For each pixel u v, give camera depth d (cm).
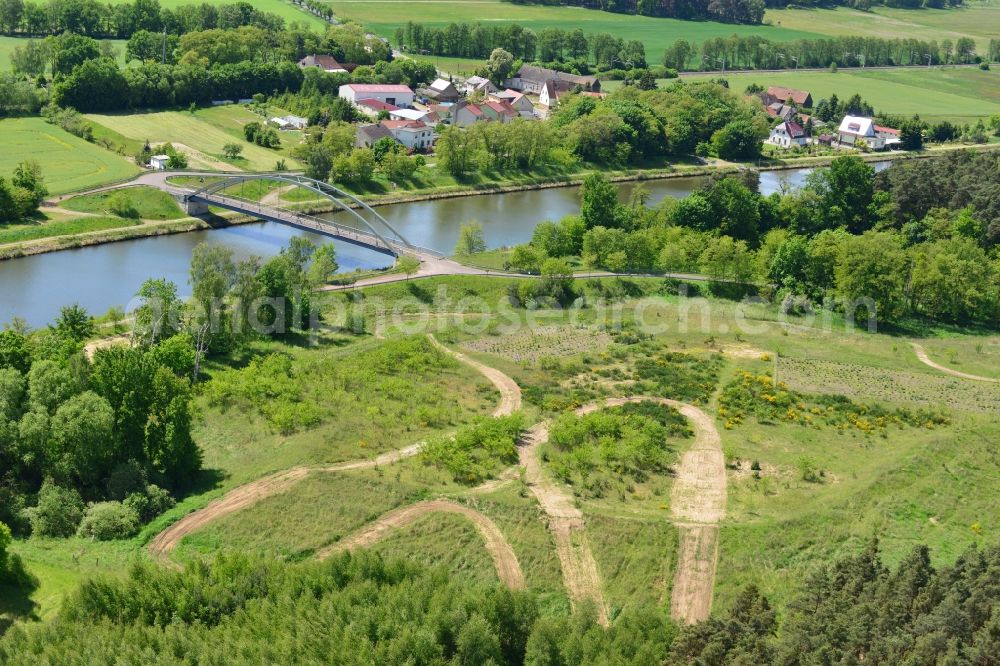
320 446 12706
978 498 12138
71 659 8606
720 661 8700
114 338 16588
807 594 9988
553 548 10956
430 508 11481
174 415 11806
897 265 19425
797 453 13325
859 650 8862
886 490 12138
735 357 17100
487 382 15575
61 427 11556
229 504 11419
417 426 13575
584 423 13412
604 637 9031
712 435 13812
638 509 11725
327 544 10831
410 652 8794
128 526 10912
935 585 9438
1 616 9419
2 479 11700
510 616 9362
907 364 17100
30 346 13912
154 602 9388
